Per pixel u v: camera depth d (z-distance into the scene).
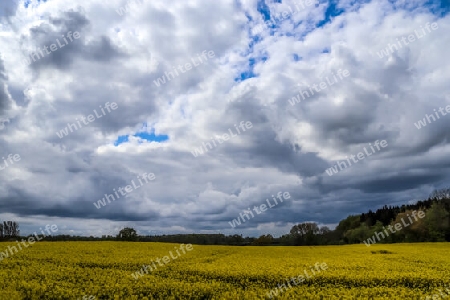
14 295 14.43
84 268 22.12
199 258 29.02
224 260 28.34
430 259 30.78
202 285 17.64
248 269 22.38
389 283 19.67
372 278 19.91
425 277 20.20
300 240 82.62
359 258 31.39
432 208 73.69
